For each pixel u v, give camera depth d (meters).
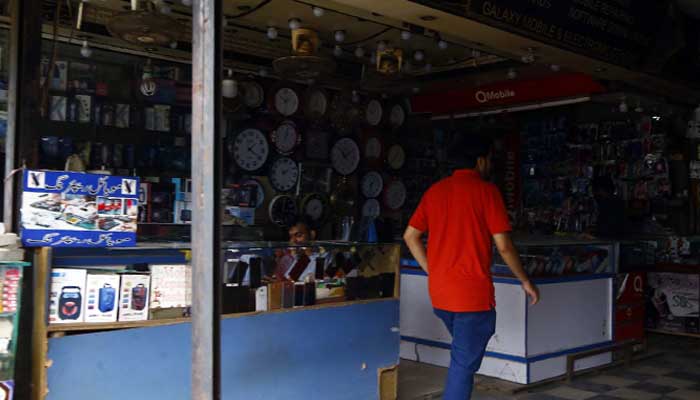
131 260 3.01
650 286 6.62
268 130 6.57
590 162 8.48
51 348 2.68
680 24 5.26
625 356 5.16
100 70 5.71
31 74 3.13
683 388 4.48
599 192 6.18
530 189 9.06
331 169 7.27
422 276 5.14
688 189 7.75
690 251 6.98
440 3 3.57
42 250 2.69
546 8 4.16
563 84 6.01
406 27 4.74
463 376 3.11
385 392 3.91
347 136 7.31
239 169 6.38
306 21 5.03
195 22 2.21
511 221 9.03
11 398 2.49
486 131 8.90
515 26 3.99
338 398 3.65
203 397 2.17
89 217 2.82
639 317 5.46
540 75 6.20
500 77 6.51
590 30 4.49
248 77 6.41
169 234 5.52
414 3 3.45
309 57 4.70
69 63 5.51
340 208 7.23
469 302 3.11
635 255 5.99
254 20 5.00
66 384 2.72
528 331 4.46
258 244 3.50
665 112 6.55
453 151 3.40
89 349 2.78
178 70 6.07
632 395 4.30
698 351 5.75
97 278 2.83
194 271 2.21
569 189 8.67
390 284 3.98
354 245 3.79
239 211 6.38
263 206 6.83
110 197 2.88
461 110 7.12
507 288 4.57
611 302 5.14
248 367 3.26
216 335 2.19
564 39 4.34
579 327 4.88
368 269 3.88
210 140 2.17
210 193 2.17
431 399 4.14
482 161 3.37
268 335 3.34
